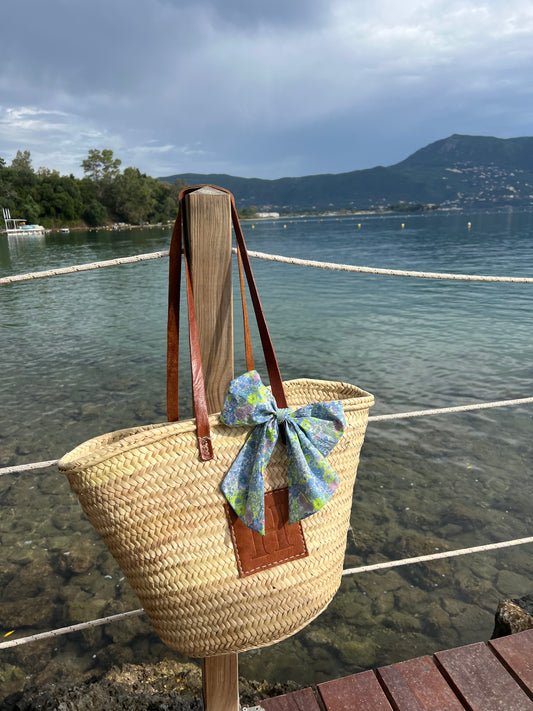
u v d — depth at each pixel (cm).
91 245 5038
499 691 161
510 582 338
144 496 104
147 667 254
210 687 139
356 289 1927
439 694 162
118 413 730
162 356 1034
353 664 270
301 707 159
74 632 302
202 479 108
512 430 598
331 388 144
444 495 459
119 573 362
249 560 112
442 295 1722
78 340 1206
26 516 445
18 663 279
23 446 626
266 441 108
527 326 1182
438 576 344
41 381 889
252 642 117
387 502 448
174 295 128
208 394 136
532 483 477
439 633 293
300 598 119
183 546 108
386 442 576
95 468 102
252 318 1388
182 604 110
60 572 365
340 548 127
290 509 113
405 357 949
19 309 1705
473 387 772
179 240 127
